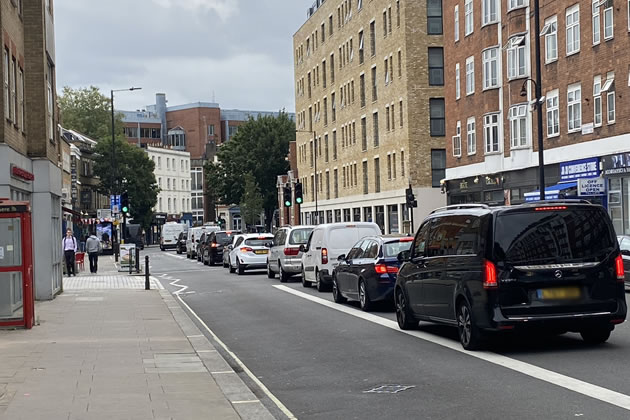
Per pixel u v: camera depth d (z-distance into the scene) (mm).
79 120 113000
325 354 12867
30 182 24031
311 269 26484
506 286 11797
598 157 35281
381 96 63031
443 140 57094
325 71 80875
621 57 33562
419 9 56938
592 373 10125
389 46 60719
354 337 14633
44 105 25172
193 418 8305
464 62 48000
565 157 37938
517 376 10148
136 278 36906
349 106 72438
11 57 22375
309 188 88062
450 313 13141
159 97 158625
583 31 36219
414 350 12742
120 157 100438
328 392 9867
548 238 11953
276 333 15930
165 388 10000
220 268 45312
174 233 93438
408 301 15031
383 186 63344
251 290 27250
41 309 21422
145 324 17734
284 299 23188
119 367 11680
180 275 38938
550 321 11797
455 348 12750
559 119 38438
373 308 19500
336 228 25078
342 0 73438
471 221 12609
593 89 35625
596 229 12133
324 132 81312
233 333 16391
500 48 43906
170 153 140250
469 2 47031
